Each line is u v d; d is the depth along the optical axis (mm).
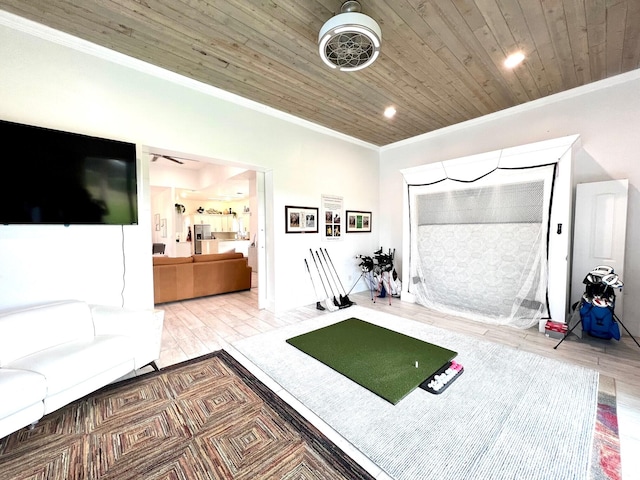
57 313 2066
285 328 3414
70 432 1696
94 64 2498
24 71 2191
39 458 1506
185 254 8750
